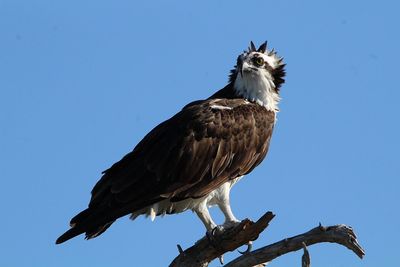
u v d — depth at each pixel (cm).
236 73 1463
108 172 1302
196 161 1312
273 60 1473
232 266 1109
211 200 1356
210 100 1409
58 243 1237
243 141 1370
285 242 1086
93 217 1254
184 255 1195
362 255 1047
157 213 1345
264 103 1440
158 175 1286
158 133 1339
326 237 1065
